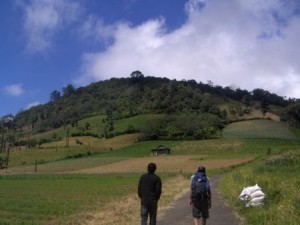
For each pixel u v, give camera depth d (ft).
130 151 456.45
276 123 595.06
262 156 338.75
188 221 61.16
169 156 401.70
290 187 68.80
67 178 244.63
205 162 326.24
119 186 171.42
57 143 565.53
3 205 102.73
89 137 586.04
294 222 47.19
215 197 94.89
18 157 465.47
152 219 47.55
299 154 181.47
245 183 95.81
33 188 168.35
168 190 119.44
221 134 528.63
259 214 55.62
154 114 654.12
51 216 82.12
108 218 68.33
